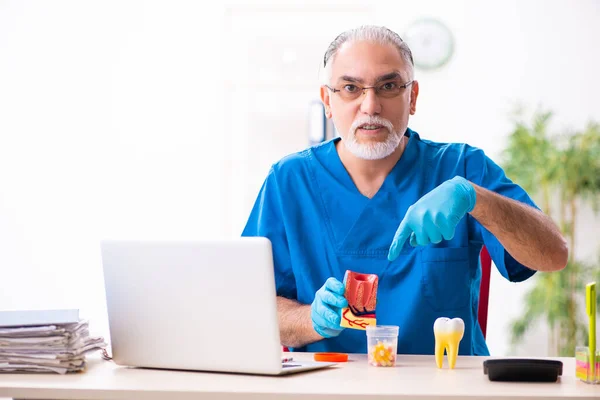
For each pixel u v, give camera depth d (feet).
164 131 14.78
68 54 14.69
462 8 14.39
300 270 6.38
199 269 4.52
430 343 6.13
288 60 15.01
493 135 14.32
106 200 14.70
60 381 4.31
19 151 14.64
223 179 14.79
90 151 14.70
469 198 5.31
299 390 3.94
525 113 14.23
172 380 4.33
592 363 4.20
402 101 6.16
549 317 13.52
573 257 13.61
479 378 4.41
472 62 14.35
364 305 5.07
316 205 6.48
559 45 14.20
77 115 14.70
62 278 14.57
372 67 6.03
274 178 6.68
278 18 14.82
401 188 6.42
